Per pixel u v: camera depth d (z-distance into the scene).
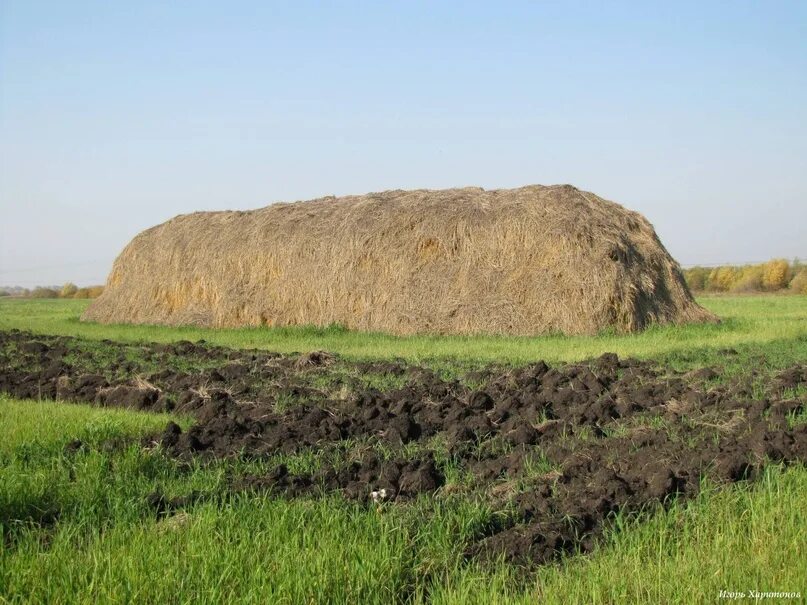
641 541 6.20
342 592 5.51
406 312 22.66
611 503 7.03
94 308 31.06
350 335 22.75
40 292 88.19
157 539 6.26
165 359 17.58
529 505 7.13
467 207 23.59
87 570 5.71
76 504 7.17
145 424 10.10
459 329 21.89
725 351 16.81
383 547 6.07
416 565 6.04
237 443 9.48
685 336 20.39
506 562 6.11
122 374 15.13
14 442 9.05
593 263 21.45
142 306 29.09
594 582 5.51
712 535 6.33
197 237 28.38
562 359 16.25
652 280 22.66
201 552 5.93
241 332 24.47
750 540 6.11
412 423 9.98
